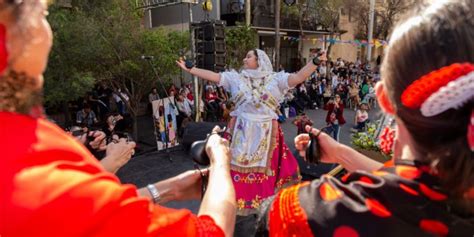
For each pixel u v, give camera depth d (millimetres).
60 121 10359
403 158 792
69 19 7648
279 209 865
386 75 759
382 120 1012
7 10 583
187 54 10297
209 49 7758
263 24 16531
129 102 9898
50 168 572
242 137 3422
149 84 9648
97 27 7941
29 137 590
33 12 613
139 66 9094
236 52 13602
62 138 640
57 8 7199
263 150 3420
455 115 651
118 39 8484
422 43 681
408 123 718
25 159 563
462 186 672
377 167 1229
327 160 1330
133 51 8883
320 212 787
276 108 3539
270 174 3453
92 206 564
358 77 18266
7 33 589
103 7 8562
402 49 710
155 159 8594
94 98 11523
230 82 3506
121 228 584
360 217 741
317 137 1332
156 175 7719
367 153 3777
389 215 724
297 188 894
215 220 834
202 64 7945
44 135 611
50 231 530
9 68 599
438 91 630
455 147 661
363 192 769
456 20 672
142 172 7863
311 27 18531
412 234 711
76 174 591
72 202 551
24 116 623
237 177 3396
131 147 1567
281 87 3455
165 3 9055
